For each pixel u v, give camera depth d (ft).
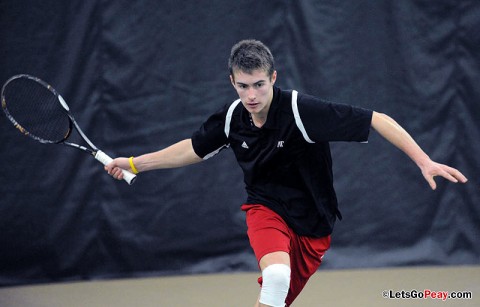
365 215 64.44
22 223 61.82
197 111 63.26
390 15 63.62
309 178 35.86
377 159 64.39
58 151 61.82
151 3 62.54
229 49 63.21
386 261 64.34
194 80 63.16
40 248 62.03
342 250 64.69
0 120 61.05
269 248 34.27
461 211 64.64
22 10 61.00
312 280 60.13
